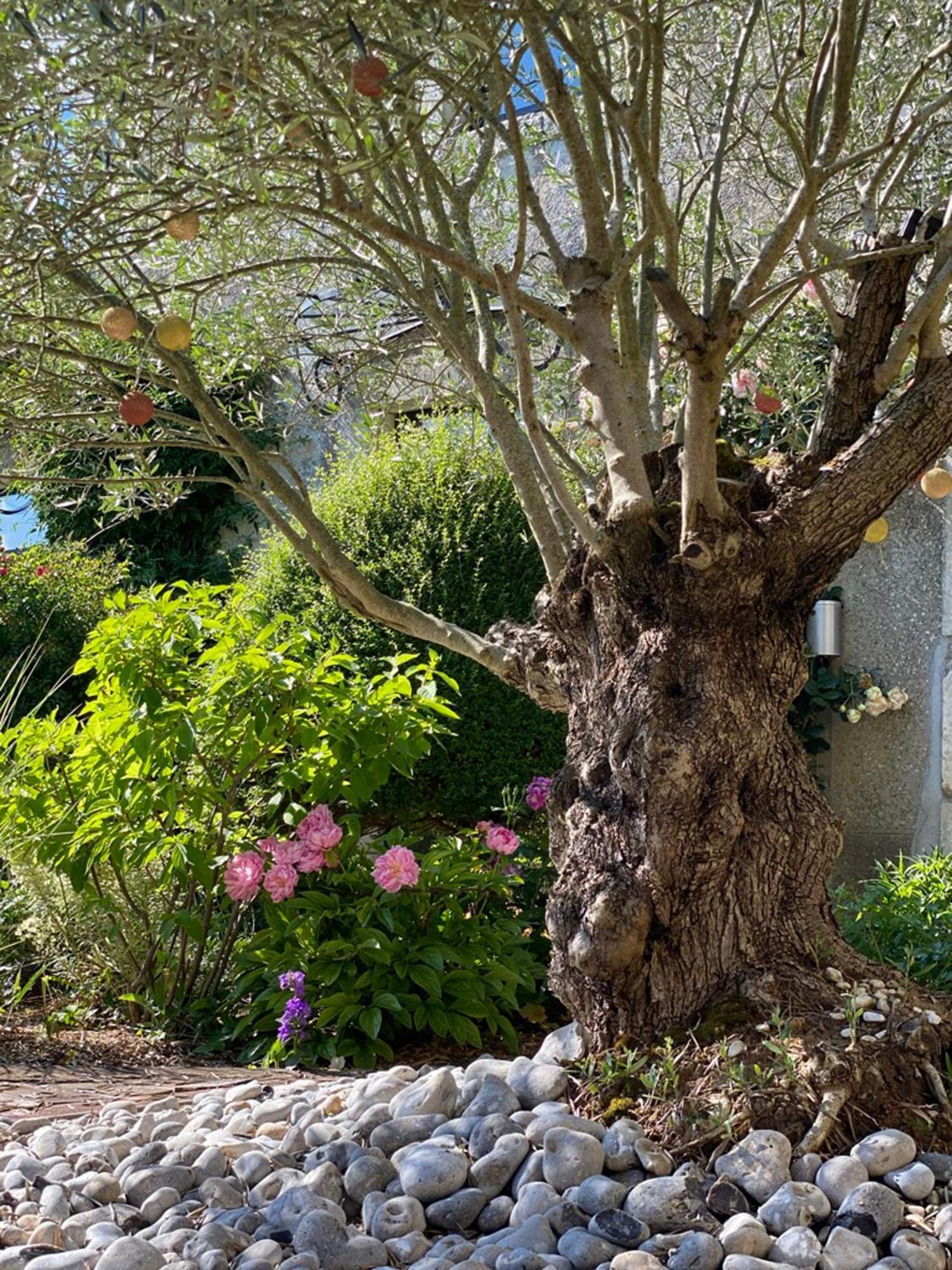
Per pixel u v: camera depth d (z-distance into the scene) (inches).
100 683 156.4
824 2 132.0
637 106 90.7
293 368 197.0
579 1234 77.0
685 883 95.0
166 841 149.4
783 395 164.9
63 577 291.7
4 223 81.3
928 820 200.2
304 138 73.0
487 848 161.6
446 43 80.9
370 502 221.8
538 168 200.1
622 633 101.0
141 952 157.4
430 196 121.7
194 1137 102.4
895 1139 82.1
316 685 155.2
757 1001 92.7
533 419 91.3
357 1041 141.2
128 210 87.1
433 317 114.0
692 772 94.3
